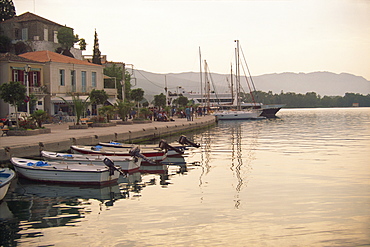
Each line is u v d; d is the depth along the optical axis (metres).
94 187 16.11
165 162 23.16
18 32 66.00
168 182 17.00
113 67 77.31
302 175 18.16
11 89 29.77
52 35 68.19
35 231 10.61
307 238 9.90
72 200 13.92
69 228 10.81
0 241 9.89
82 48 76.88
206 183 16.58
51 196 14.58
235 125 64.12
